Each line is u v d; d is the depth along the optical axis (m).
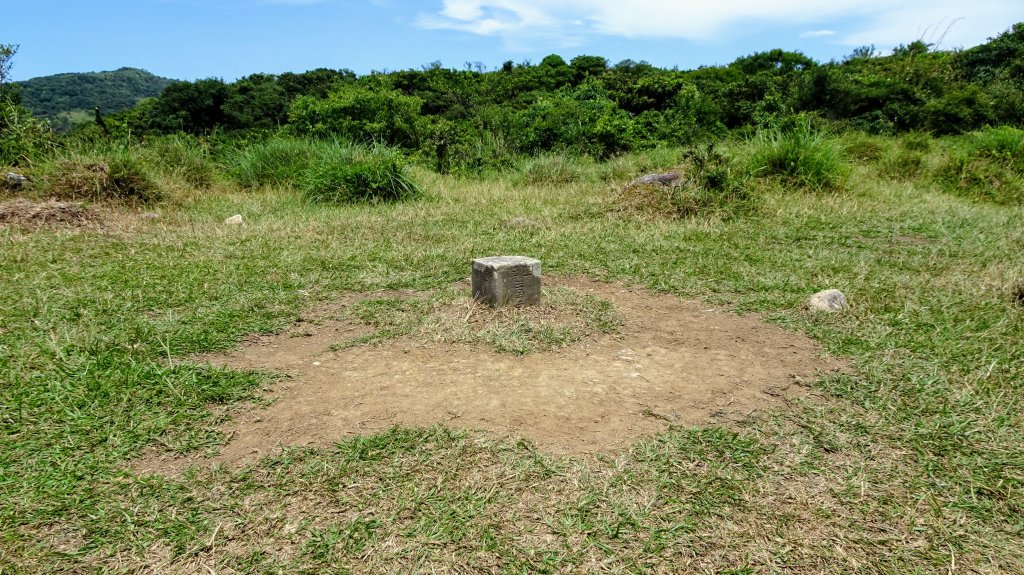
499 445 2.31
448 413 2.54
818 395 2.74
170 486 2.08
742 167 8.06
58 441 2.32
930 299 3.93
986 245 5.50
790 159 8.43
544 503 2.01
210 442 2.35
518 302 3.71
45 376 2.77
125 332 3.33
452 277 4.57
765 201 7.33
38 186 7.43
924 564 1.78
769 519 1.95
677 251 5.39
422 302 3.90
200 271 4.57
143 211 7.31
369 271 4.70
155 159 8.98
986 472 2.17
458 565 1.76
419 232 6.23
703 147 10.65
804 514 1.97
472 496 2.04
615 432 2.42
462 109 22.36
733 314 3.82
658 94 18.11
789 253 5.28
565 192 9.21
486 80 28.86
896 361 3.04
